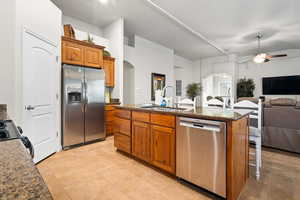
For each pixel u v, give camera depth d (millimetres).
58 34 2900
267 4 3311
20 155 604
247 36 5051
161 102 2785
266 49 6418
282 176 2086
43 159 2541
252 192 1756
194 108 2479
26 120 2230
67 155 2740
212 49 6621
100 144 3344
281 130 2896
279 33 4785
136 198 1650
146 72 5594
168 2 3295
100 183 1910
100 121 3545
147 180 1982
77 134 3148
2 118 1397
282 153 2854
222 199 1618
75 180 1969
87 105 3297
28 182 404
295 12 3594
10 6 2043
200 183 1699
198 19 3990
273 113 2986
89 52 3477
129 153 2613
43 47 2543
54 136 2818
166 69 6426
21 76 2150
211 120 1604
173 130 1941
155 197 1667
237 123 1589
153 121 2191
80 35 3980
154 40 5637
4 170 471
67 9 3633
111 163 2443
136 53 5211
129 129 2594
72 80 3047
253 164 2225
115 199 1632
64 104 2959
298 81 6086
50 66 2711
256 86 7145
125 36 5227
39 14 2443
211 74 8000
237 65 7578
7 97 2043
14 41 2053
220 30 4621
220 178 1554
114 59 4219
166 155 2037
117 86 4227
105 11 3732
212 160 1599
